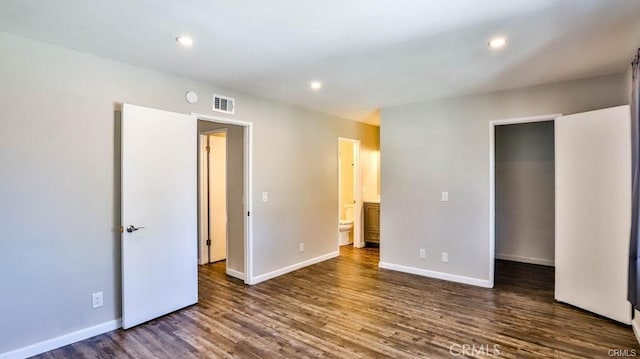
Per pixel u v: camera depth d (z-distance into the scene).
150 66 2.97
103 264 2.78
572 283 3.21
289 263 4.51
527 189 4.96
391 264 4.59
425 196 4.29
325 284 3.98
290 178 4.51
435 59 2.81
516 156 5.03
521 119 3.65
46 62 2.47
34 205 2.43
